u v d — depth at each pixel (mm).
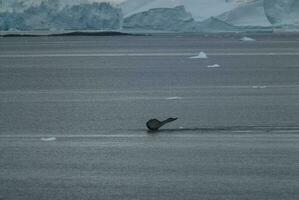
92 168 61031
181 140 77562
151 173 58688
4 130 88688
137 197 50562
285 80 178375
